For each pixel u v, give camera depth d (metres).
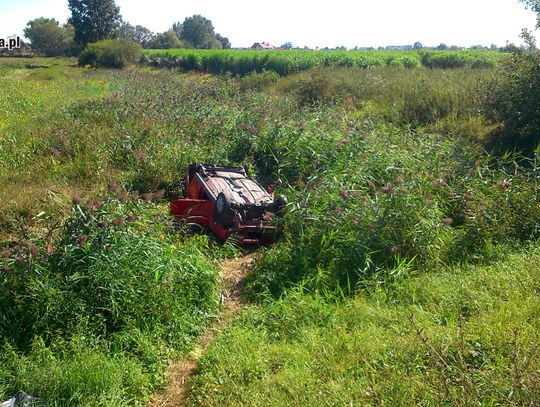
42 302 5.69
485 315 5.39
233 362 5.31
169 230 8.12
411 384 4.36
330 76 23.34
